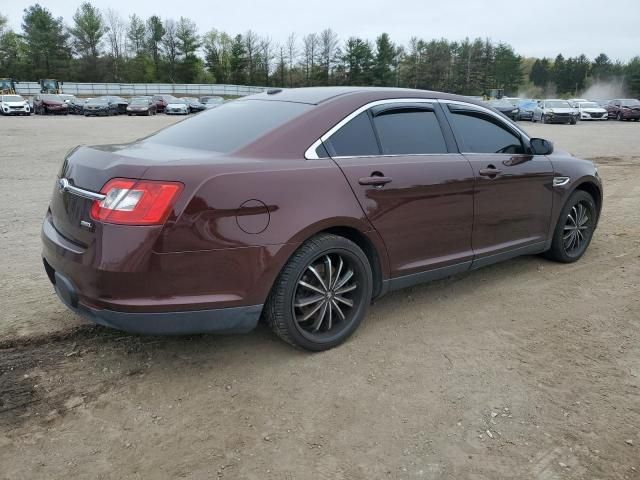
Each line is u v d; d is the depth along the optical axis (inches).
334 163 128.3
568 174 191.3
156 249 105.3
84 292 110.2
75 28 3346.5
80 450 97.6
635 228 260.5
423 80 3592.5
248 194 113.0
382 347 136.3
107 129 943.7
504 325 150.3
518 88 4126.5
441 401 113.9
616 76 4234.7
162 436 101.7
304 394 115.6
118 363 126.3
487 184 160.9
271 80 3609.7
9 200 308.8
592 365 129.4
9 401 110.5
